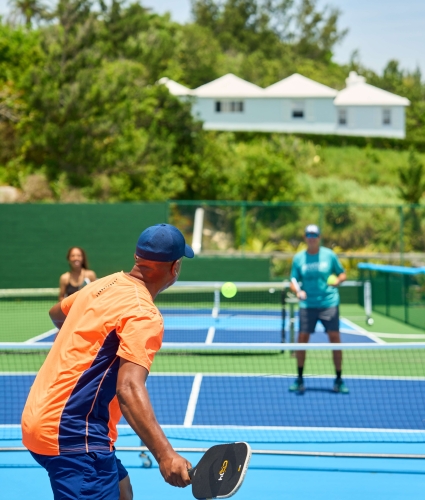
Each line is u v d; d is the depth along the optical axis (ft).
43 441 10.95
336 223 95.14
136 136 129.18
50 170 113.70
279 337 53.72
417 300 63.31
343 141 203.10
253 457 24.20
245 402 32.22
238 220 90.68
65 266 77.87
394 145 210.38
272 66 308.19
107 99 112.47
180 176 148.97
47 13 199.52
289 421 28.89
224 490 9.64
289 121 211.82
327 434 26.91
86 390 11.03
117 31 184.55
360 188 171.83
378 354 46.60
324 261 33.78
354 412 30.32
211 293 77.30
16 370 39.88
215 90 209.77
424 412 30.32
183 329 58.34
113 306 11.28
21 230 77.56
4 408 31.19
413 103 262.88
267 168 155.22
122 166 118.32
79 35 115.65
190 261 78.18
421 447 25.27
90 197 114.52
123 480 12.95
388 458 22.74
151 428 10.10
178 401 32.50
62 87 110.63
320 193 161.99
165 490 20.83
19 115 115.85
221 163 159.74
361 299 78.84
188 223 86.79
